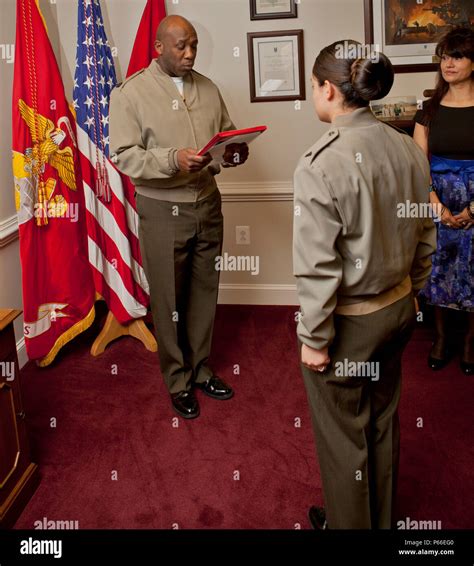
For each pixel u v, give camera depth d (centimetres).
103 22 356
